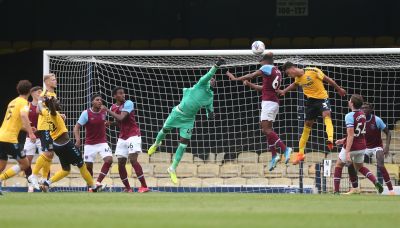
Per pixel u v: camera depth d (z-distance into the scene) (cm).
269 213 2216
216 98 5819
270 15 6850
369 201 3002
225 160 5047
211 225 1817
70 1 7081
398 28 6706
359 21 6750
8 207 2466
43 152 3859
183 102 3800
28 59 6769
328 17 6781
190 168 4900
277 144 3703
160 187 4731
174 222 1894
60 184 4803
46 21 7106
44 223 1859
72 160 3841
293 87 3781
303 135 3862
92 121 4009
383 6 6731
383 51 4294
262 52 3762
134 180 4791
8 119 3619
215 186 4619
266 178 4750
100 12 7088
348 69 5572
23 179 4869
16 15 7119
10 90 6725
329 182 4528
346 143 3859
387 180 4031
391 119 5809
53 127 3759
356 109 3831
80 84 4869
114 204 2659
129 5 7062
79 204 2655
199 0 6969
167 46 6819
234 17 6919
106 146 4044
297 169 4759
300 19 6819
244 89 5788
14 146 3622
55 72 5078
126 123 3994
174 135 5403
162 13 7019
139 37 7050
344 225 1853
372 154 4088
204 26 6962
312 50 4334
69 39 7081
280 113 5256
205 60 5278
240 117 5422
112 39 7069
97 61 4675
